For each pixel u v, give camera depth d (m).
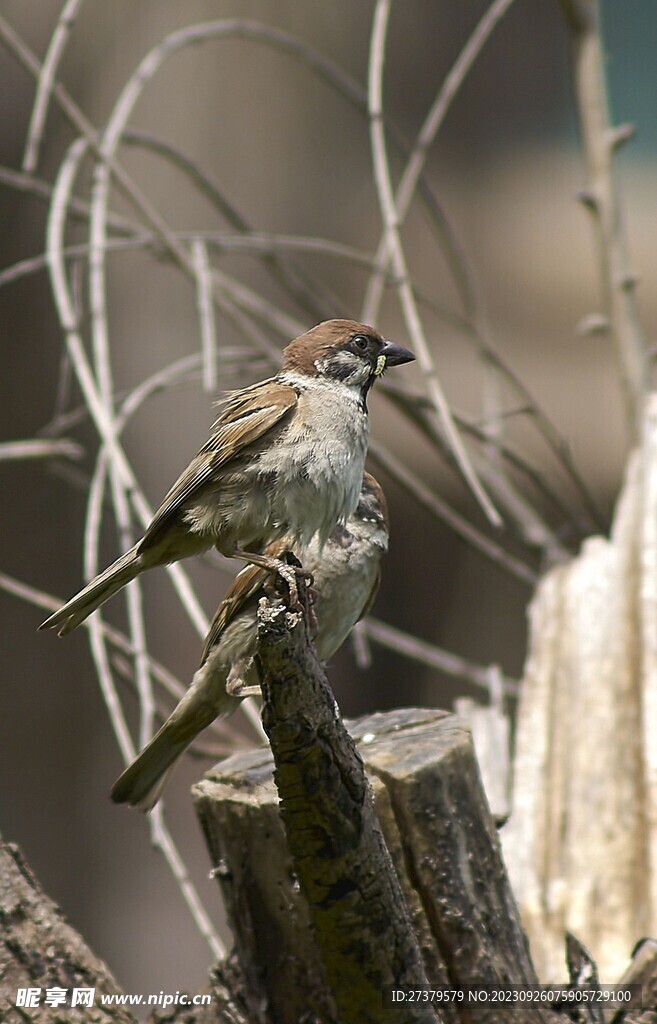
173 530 6.64
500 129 20.77
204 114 17.55
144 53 17.45
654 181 23.45
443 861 5.54
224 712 7.04
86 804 17.83
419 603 20.16
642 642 8.27
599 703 8.27
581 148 11.67
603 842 7.74
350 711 19.98
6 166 17.42
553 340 20.30
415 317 7.37
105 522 17.44
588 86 11.45
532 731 8.54
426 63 20.09
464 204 20.59
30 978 5.44
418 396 10.10
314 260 18.62
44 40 17.44
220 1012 5.97
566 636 8.79
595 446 19.45
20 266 8.88
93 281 8.04
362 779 4.80
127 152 16.83
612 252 11.27
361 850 4.77
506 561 10.80
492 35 20.34
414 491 10.68
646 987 6.09
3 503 17.39
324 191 18.61
